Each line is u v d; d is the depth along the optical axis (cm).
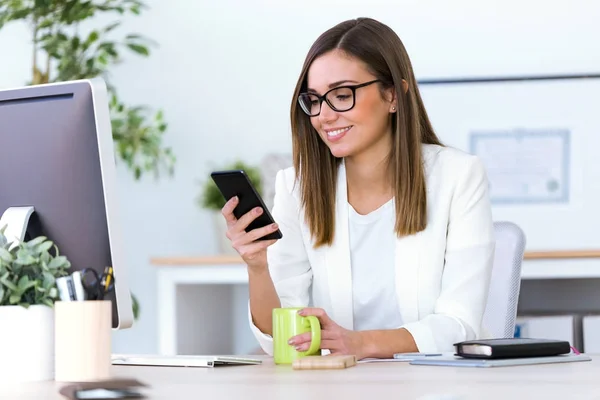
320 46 217
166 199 444
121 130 408
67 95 166
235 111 439
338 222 225
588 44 412
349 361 167
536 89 414
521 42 416
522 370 154
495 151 416
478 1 419
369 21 221
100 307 146
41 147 168
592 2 412
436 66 422
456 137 419
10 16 386
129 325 169
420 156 220
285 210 231
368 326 229
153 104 445
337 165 228
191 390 131
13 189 172
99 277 151
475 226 217
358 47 214
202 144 441
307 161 225
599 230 409
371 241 228
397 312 226
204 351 393
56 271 153
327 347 182
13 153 171
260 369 167
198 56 443
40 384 144
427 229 219
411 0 424
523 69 416
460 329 199
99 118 164
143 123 444
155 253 445
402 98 218
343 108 213
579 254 336
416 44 423
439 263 218
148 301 445
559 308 388
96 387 126
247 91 439
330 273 224
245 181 182
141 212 445
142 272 445
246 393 127
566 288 388
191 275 363
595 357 180
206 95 442
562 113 413
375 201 229
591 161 411
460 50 420
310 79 217
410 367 164
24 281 149
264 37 438
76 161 165
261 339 206
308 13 435
